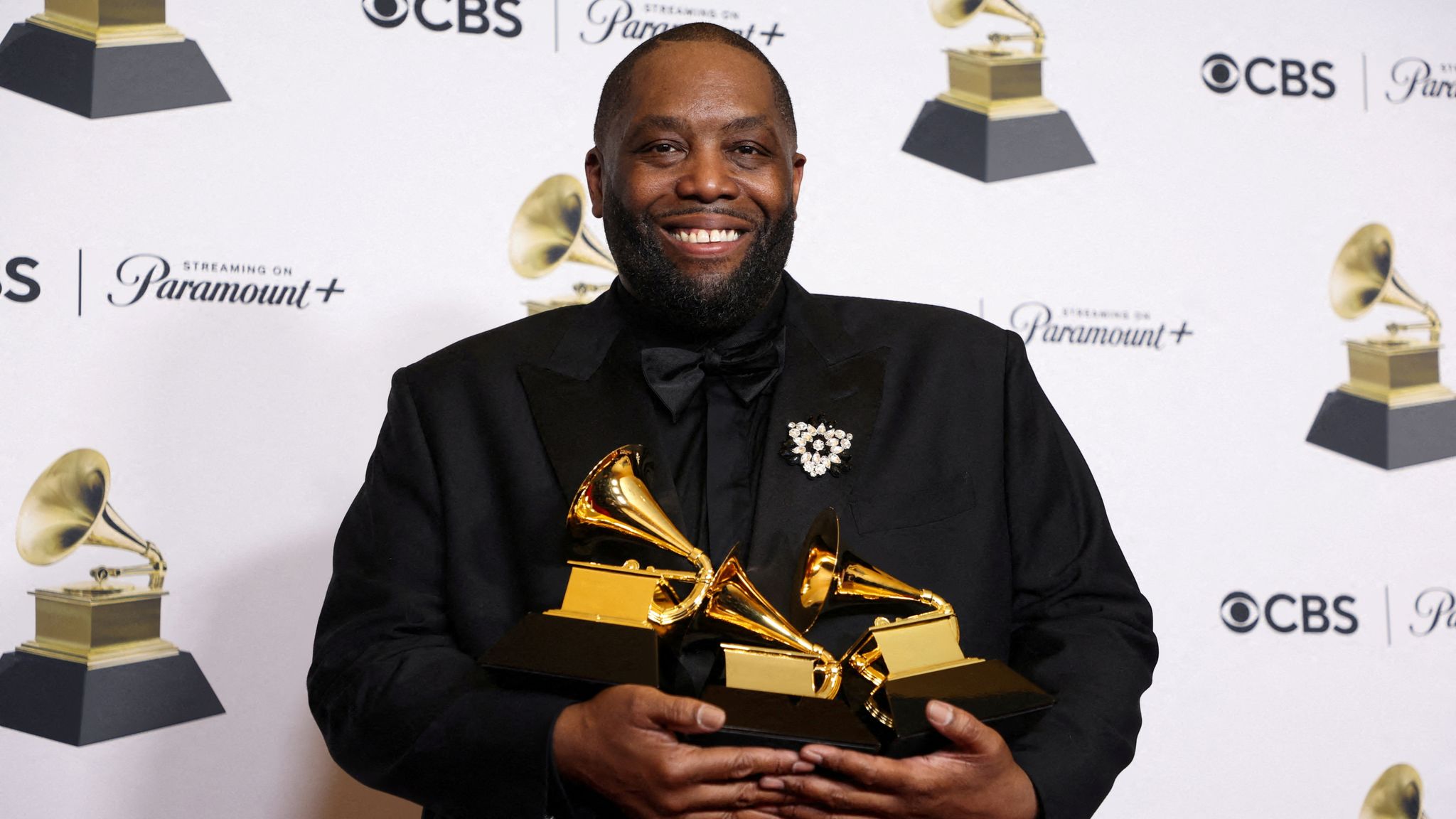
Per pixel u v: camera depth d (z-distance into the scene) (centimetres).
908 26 303
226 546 264
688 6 296
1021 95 305
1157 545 295
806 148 295
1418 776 297
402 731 157
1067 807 149
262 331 270
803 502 168
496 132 285
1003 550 175
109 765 254
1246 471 301
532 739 146
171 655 259
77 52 266
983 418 179
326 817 263
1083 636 167
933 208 298
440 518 178
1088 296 301
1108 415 298
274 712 263
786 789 140
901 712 146
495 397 181
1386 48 321
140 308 264
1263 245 309
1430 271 315
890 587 159
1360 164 316
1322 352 308
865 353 182
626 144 176
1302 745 294
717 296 174
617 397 178
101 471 259
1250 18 316
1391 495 306
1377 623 301
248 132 273
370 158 278
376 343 275
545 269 285
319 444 270
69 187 263
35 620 254
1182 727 289
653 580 156
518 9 289
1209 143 311
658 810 139
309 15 279
